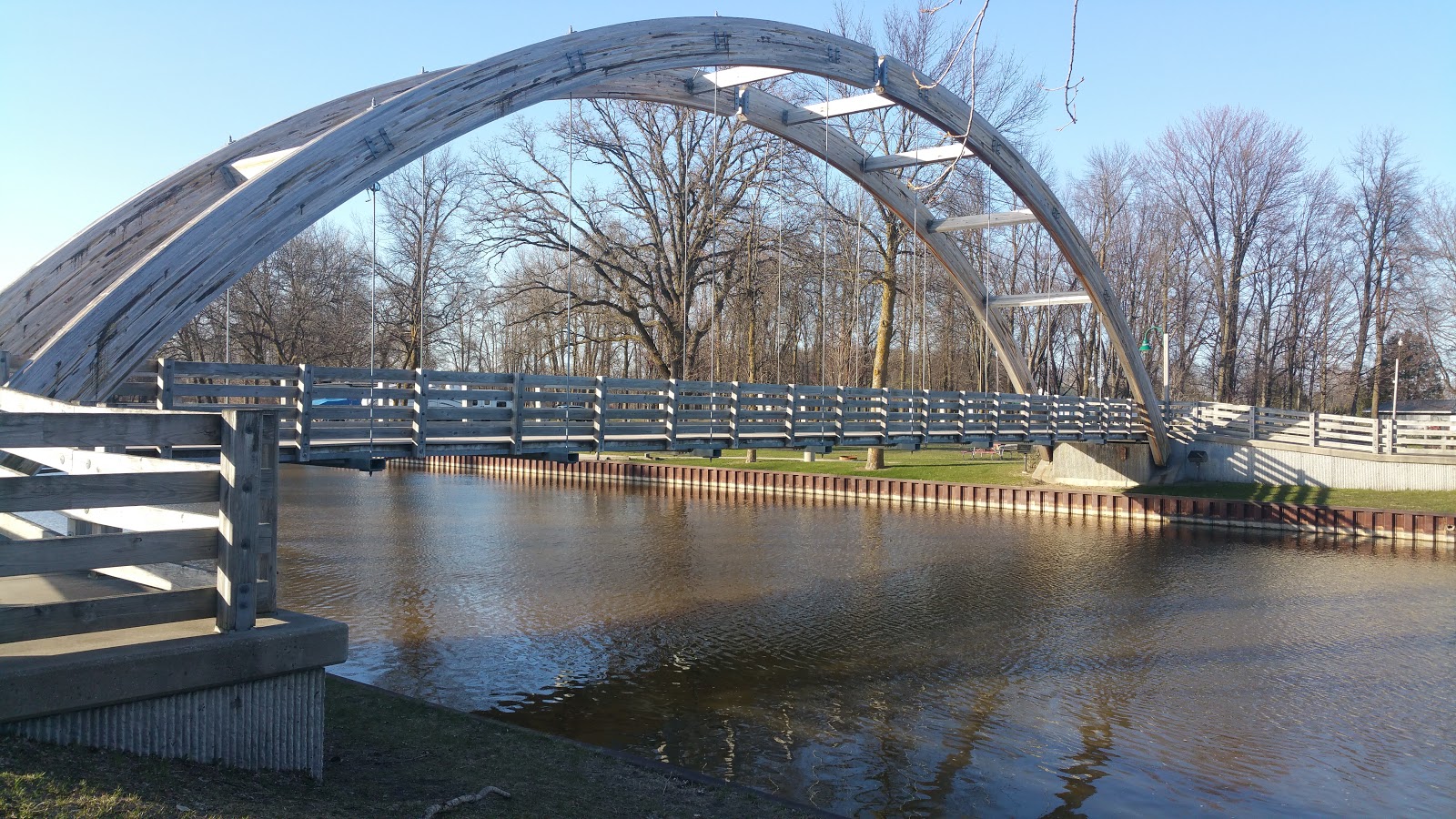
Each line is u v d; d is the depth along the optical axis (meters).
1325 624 16.17
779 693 12.24
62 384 9.06
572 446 14.42
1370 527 25.67
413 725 8.07
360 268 36.84
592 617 16.03
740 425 17.20
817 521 28.36
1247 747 10.66
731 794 7.18
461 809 5.87
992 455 44.19
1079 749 10.54
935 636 15.20
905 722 11.29
